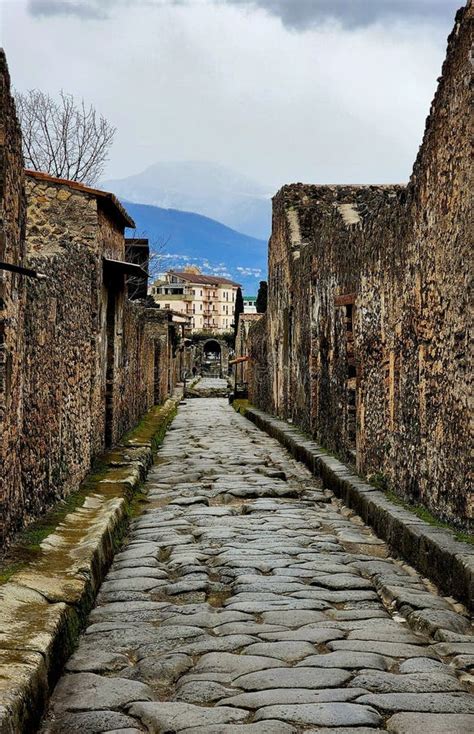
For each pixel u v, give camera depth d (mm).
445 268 9086
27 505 8516
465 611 7211
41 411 9117
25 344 8148
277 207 28031
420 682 5516
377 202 12805
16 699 4324
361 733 4730
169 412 30422
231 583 8281
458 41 8586
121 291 17391
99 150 28734
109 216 15898
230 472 16359
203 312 136125
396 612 7465
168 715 4984
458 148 8609
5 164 7000
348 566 8977
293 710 5008
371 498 11133
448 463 9078
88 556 7586
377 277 12531
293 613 7168
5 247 7066
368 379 13148
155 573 8594
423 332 9969
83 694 5375
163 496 13539
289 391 24969
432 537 8367
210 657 6016
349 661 5879
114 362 16656
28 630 5488
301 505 12961
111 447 16500
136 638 6523
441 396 9289
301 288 21875
